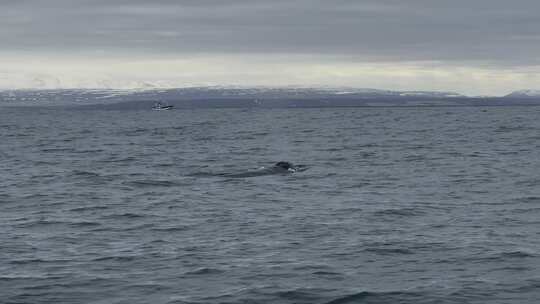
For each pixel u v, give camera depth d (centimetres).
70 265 3703
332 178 7406
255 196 6125
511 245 4062
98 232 4588
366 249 4003
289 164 8138
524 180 7119
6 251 4034
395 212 5244
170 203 5759
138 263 3741
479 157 9775
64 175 7831
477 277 3419
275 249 4038
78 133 17700
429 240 4225
